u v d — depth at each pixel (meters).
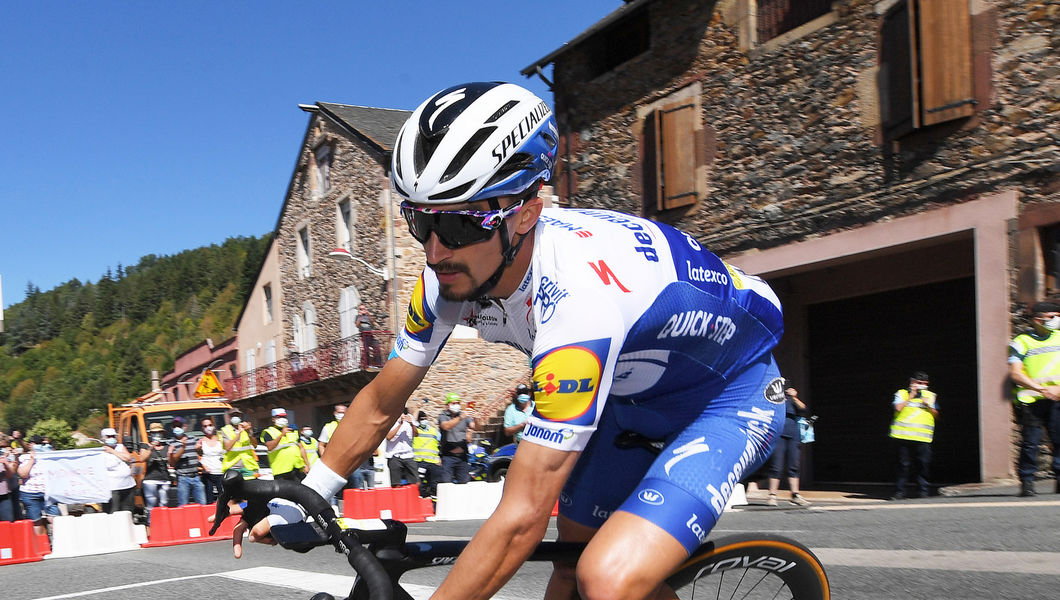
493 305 1.78
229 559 6.79
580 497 2.06
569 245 1.62
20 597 5.32
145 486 12.18
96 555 8.89
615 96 14.64
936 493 9.94
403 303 22.12
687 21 13.48
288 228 29.19
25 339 194.12
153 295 184.00
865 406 12.73
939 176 10.19
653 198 13.80
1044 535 4.64
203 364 38.31
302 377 26.34
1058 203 9.08
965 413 11.27
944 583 3.43
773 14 12.35
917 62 10.25
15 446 10.80
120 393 113.19
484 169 1.50
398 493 10.61
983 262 9.73
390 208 22.45
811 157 11.69
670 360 1.79
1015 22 9.50
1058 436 7.58
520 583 4.41
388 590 1.35
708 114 13.11
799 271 12.10
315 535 1.50
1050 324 7.67
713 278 1.86
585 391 1.51
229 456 12.05
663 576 1.57
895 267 12.02
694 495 1.67
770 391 2.03
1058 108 9.16
